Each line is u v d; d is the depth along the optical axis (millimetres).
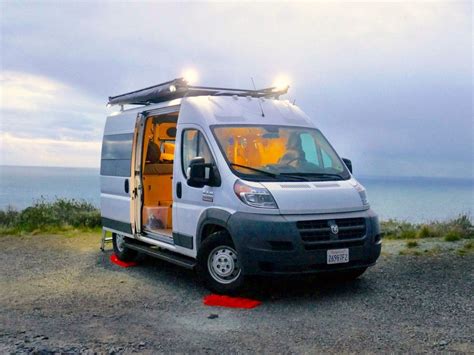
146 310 6469
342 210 6770
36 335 5539
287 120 7957
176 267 9188
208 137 7312
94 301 6910
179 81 7902
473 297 6672
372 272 8156
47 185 124688
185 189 7648
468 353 4832
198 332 5594
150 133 9469
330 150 7887
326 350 5000
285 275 6402
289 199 6516
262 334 5488
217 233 6973
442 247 9977
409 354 4844
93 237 12758
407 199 85438
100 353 5008
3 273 8727
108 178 9984
